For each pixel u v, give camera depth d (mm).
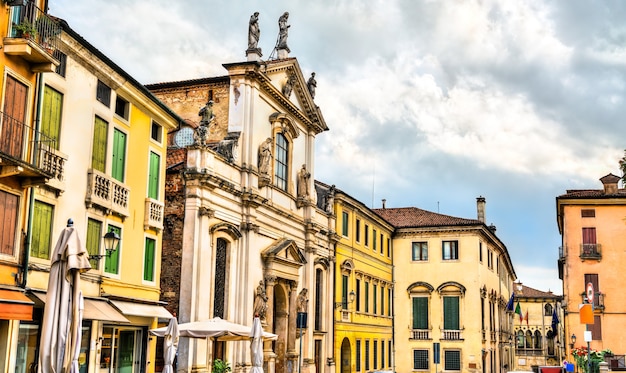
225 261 32062
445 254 58125
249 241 33344
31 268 19188
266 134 36344
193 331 23672
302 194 40906
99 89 23000
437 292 57625
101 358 22828
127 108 24750
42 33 19391
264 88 35969
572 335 49000
